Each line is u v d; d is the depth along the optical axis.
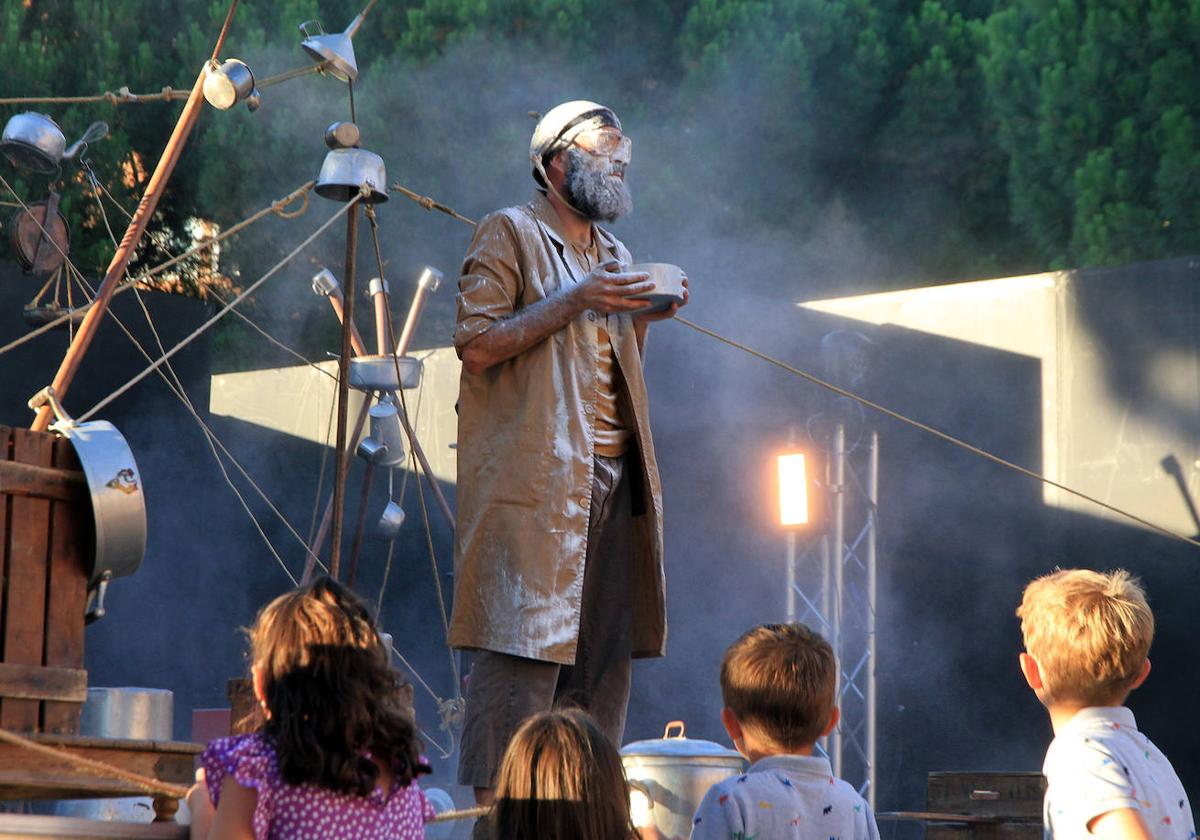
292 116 15.20
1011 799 5.68
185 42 15.23
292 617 2.40
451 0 15.49
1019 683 10.36
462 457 3.73
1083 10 14.08
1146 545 10.00
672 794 4.24
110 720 4.33
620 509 3.88
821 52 15.89
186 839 2.49
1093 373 10.29
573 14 15.49
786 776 2.97
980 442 10.66
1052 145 13.82
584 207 3.87
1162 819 2.64
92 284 12.34
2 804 4.29
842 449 10.84
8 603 3.15
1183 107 13.03
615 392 3.87
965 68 15.97
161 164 6.01
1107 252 13.11
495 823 2.74
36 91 14.69
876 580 10.82
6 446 3.23
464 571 3.64
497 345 3.63
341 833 2.37
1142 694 9.85
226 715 6.82
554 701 3.81
